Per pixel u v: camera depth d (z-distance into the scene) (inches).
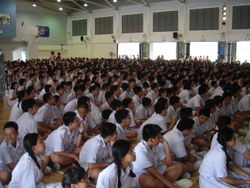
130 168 96.1
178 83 278.5
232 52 703.7
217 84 278.7
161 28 804.6
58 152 133.9
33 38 807.7
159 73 360.5
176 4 768.3
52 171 135.9
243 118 214.7
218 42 718.5
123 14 880.3
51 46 1037.2
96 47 970.7
